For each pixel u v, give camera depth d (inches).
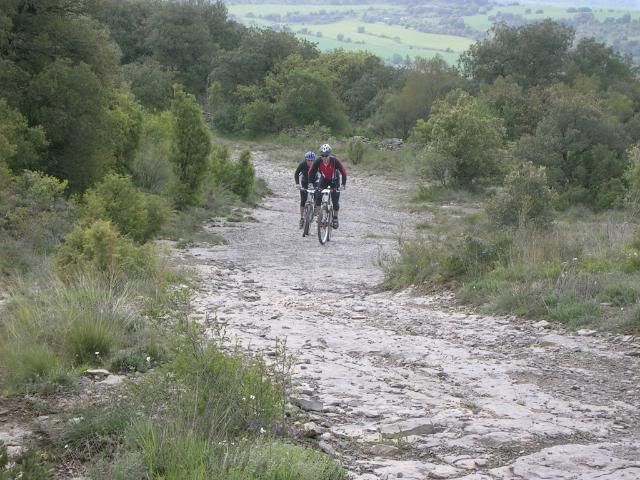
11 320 289.1
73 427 194.7
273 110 2397.9
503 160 1422.2
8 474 157.0
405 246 563.8
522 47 2837.1
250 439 182.9
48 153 944.3
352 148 1850.4
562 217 1138.7
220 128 2513.5
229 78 2812.5
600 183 1274.6
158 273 444.1
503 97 2005.4
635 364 309.3
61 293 325.1
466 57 2898.6
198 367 203.6
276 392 207.3
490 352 330.0
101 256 419.2
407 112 2389.3
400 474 181.0
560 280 426.6
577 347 335.6
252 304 429.4
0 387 233.6
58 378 236.1
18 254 501.0
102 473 167.3
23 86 962.7
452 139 1381.6
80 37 1040.8
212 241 757.3
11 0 978.1
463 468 187.8
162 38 3179.1
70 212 627.8
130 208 650.2
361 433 211.8
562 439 213.3
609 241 526.3
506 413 237.6
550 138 1334.9
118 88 1306.6
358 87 2886.3
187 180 978.7
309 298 470.0
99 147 973.8
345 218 1083.3
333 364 289.4
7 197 614.2
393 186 1556.3
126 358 260.4
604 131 1333.7
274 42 2901.1
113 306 305.3
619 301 394.6
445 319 403.2
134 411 195.9
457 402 248.5
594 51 3100.4
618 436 219.1
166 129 1198.9
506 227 614.2
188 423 183.3
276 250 716.0
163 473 165.9
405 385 266.7
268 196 1337.4
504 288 439.2
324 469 173.9
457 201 1327.5
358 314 414.9
